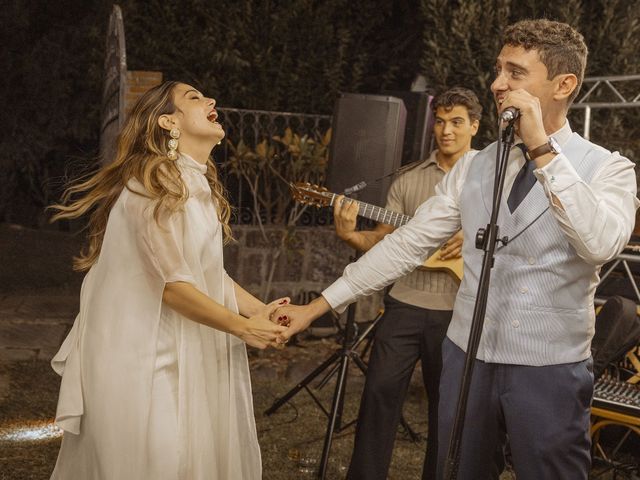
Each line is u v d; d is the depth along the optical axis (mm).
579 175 2297
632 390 4059
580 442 2344
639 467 3986
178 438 2516
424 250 2703
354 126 4766
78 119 9484
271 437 4324
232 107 8125
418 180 3822
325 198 3734
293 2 8055
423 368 3596
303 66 8141
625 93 6258
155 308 2518
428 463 3553
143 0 8203
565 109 2332
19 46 9523
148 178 2500
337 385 4023
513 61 2266
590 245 2141
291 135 6461
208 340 2648
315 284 6539
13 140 9578
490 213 2412
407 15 8695
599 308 4688
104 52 8266
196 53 8094
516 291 2328
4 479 3648
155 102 2627
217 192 2920
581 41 2285
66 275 8086
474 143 6184
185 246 2574
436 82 6316
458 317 2461
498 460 2631
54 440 4125
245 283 6379
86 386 2559
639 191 5598
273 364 5602
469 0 6180
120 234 2539
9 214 10000
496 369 2361
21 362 5320
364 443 3531
